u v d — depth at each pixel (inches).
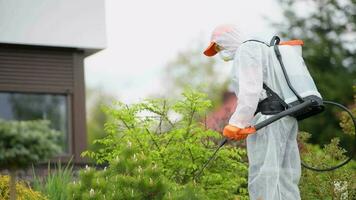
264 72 278.2
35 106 540.7
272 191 272.7
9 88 533.0
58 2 543.8
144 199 283.4
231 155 368.8
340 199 369.7
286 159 279.9
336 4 924.6
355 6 920.9
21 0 535.8
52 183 385.4
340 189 370.9
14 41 532.4
